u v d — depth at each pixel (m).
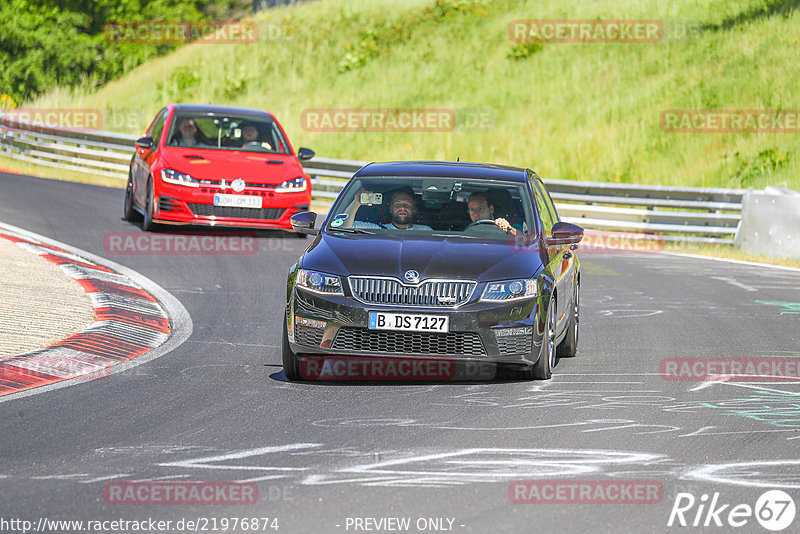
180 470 21.59
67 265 48.38
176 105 65.44
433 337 29.69
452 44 143.25
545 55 133.62
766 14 127.19
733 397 29.56
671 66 122.56
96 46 170.88
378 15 156.62
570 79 126.94
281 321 41.06
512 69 132.50
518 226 33.38
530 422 26.12
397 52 144.38
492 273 30.30
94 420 25.72
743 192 72.69
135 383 30.03
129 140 94.75
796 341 39.38
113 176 94.69
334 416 26.55
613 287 53.50
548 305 31.06
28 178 87.62
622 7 140.75
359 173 35.28
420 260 30.42
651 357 35.81
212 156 60.94
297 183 60.66
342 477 21.22
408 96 132.12
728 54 120.69
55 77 165.88
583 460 22.75
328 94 136.50
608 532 18.30
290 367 30.77
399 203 33.44
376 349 29.86
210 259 54.78
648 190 76.62
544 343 30.84
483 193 34.00
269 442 23.91
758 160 97.62
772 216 69.94
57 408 26.81
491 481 21.08
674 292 52.19
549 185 80.19
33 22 166.75
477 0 153.88
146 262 52.69
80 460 22.22
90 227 62.41
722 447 24.05
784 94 108.75
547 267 31.62
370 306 29.69
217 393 29.00
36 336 34.62
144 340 36.59
